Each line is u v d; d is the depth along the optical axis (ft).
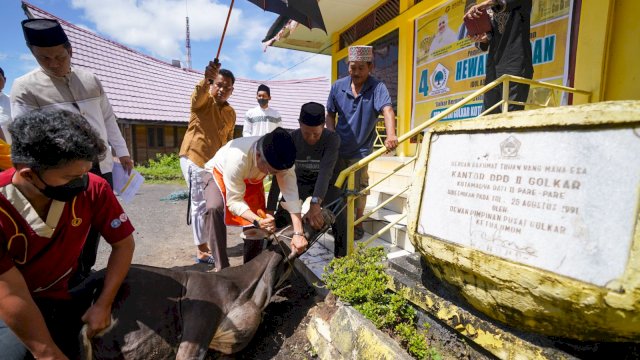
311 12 9.54
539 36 15.72
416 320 8.05
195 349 7.73
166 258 15.15
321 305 9.71
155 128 52.54
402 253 12.16
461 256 6.34
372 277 8.68
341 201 10.95
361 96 12.20
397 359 6.63
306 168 11.71
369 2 24.90
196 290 8.52
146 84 54.39
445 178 7.07
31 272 6.58
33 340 5.77
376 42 25.88
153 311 7.76
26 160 5.27
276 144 8.87
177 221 21.76
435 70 20.90
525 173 5.65
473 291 6.41
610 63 13.52
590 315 4.85
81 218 6.74
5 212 5.84
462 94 19.25
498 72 12.66
